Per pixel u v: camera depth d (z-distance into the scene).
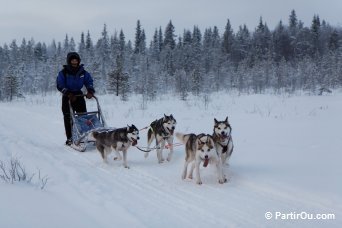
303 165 6.68
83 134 8.46
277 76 35.81
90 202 4.90
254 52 54.56
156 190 5.70
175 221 4.43
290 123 12.59
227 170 6.64
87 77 9.73
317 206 4.94
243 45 59.97
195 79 32.22
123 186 5.89
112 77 31.73
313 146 8.34
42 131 11.59
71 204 4.62
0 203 4.09
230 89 35.81
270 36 61.31
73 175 6.20
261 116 14.88
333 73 35.75
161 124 7.66
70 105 9.09
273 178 6.02
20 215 3.80
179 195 5.46
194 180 6.27
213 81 37.44
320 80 34.81
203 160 6.01
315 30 61.59
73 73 9.45
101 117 9.45
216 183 6.06
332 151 7.72
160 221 4.41
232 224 4.38
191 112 17.38
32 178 5.77
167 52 53.25
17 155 7.45
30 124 13.17
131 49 57.12
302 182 5.74
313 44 59.78
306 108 17.98
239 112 16.91
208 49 53.94
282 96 25.53
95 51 52.31
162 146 7.73
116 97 29.45
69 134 9.36
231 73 39.84
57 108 20.31
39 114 16.50
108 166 7.35
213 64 48.34
